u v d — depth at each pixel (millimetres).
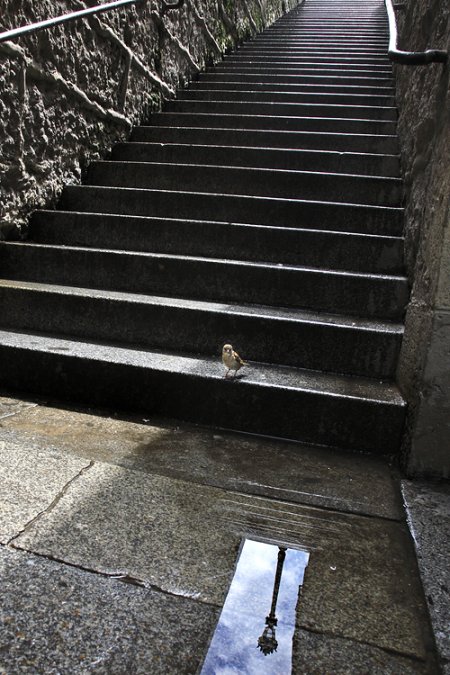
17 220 4660
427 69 3908
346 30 12500
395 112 6410
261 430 3156
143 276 4199
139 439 2955
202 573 1846
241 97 7527
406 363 3068
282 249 4344
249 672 1455
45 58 4711
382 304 3764
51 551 1880
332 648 1564
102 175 5590
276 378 3256
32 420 3100
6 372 3559
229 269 4016
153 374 3277
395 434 2941
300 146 5891
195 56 8570
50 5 4684
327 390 3086
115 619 1599
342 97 7039
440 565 1973
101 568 1818
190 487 2439
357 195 4879
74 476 2434
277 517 2256
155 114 6891
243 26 11102
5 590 1670
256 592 1777
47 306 3938
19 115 4473
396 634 1640
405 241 4031
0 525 2000
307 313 3801
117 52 5949
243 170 5133
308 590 1812
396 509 2404
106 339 3859
